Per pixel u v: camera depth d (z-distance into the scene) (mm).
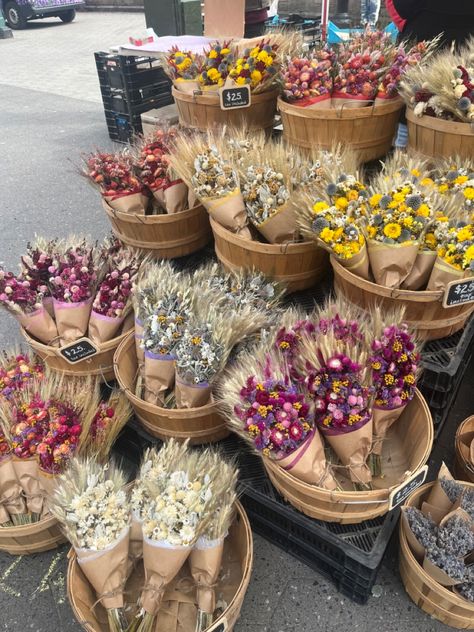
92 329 2086
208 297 1940
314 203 1861
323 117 2311
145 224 2463
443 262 1716
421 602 1682
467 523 1615
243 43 2850
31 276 2135
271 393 1512
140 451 2133
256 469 1854
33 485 1823
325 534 1620
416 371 1663
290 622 1706
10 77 8391
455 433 2281
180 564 1470
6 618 1754
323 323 1680
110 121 5492
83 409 1853
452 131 2105
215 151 2145
